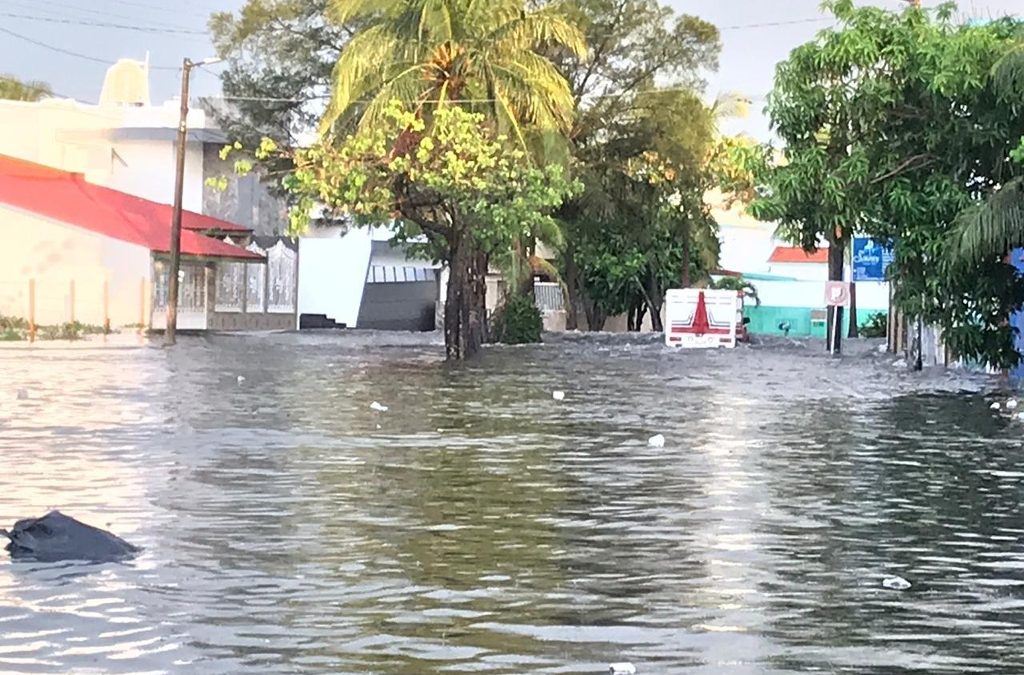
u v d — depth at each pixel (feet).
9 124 320.09
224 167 334.85
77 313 262.88
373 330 335.67
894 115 148.87
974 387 162.09
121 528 62.95
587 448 96.84
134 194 330.54
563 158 236.43
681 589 52.24
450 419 116.37
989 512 71.26
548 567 55.93
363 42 213.46
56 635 44.04
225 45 321.93
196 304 294.66
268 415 116.26
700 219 368.48
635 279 377.91
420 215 222.48
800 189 149.69
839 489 78.64
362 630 45.24
